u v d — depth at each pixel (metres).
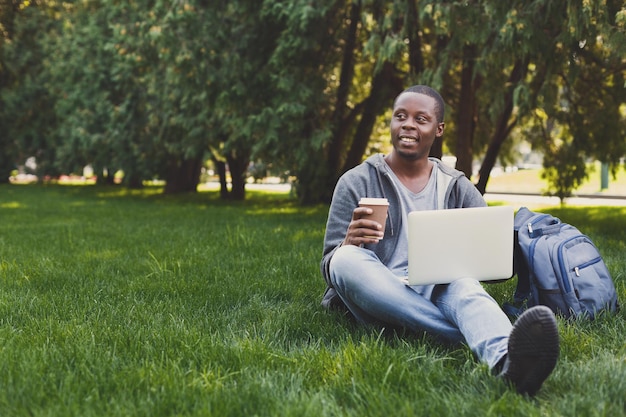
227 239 6.90
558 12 7.18
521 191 22.36
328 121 11.95
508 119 11.12
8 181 29.62
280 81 10.90
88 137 18.62
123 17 14.03
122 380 2.27
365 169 3.13
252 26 11.27
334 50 12.00
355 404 2.10
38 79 26.84
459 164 10.35
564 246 3.19
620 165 10.96
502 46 7.69
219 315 3.46
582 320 3.07
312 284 4.33
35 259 5.56
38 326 3.11
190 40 11.06
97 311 3.53
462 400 2.08
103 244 6.74
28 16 26.81
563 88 10.48
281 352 2.67
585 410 2.00
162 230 8.24
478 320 2.45
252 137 11.84
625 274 4.54
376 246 3.05
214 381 2.26
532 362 2.09
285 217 10.87
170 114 15.59
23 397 2.13
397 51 8.67
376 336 2.88
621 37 6.45
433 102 3.08
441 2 7.86
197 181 22.91
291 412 1.98
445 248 2.66
